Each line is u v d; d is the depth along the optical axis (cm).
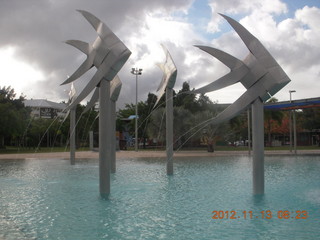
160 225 770
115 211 912
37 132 5403
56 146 6644
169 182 1442
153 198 1084
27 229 753
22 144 6016
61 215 876
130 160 2822
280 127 6444
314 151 3919
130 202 1025
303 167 2080
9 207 980
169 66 1623
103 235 700
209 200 1041
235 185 1342
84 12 1162
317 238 670
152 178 1583
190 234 701
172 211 903
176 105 5134
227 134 4278
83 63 1195
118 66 1098
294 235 689
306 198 1057
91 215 871
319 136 6044
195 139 4478
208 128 4028
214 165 2252
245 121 6131
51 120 5797
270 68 1074
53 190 1275
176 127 4353
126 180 1517
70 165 2359
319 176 1630
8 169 2131
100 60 1112
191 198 1077
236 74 1099
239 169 1980
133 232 719
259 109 1101
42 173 1877
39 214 891
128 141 6888
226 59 1111
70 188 1318
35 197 1134
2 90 5831
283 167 2081
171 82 1627
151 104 5631
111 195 1143
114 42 1095
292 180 1485
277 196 1092
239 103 1097
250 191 1193
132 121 5916
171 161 1700
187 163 2420
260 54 1089
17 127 4569
